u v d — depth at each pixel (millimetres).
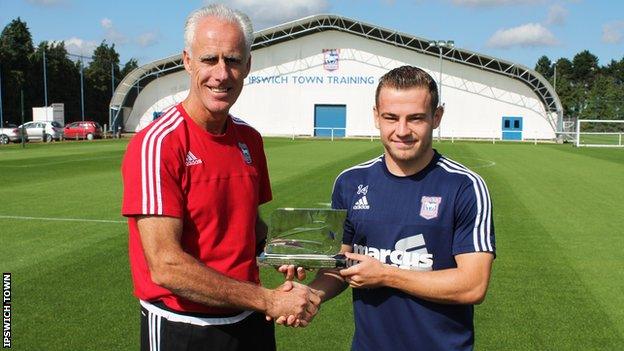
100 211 9766
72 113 57562
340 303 5152
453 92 47719
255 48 49438
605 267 6398
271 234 2406
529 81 45250
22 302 5062
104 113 64062
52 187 13008
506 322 4711
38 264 6289
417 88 2338
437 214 2377
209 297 2205
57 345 4172
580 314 4898
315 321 4738
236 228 2434
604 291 5527
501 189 13078
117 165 18453
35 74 52375
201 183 2334
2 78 48219
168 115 2391
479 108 47562
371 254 2479
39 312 4824
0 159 20703
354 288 2500
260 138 2758
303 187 12875
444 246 2387
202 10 2389
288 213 2389
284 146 30922
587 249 7266
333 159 21250
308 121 49844
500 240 7762
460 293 2297
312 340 4367
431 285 2293
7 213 9539
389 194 2455
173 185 2254
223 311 2426
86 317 4715
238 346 2490
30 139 37250
